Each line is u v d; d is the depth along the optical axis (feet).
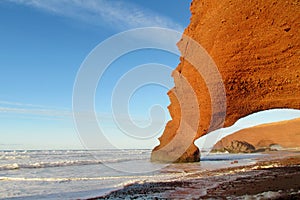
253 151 193.06
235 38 55.36
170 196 28.32
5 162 96.78
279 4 49.52
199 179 41.27
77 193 34.88
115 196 30.07
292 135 216.74
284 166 56.49
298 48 48.60
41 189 39.58
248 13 53.57
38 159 116.16
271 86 52.60
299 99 50.08
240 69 54.75
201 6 66.95
